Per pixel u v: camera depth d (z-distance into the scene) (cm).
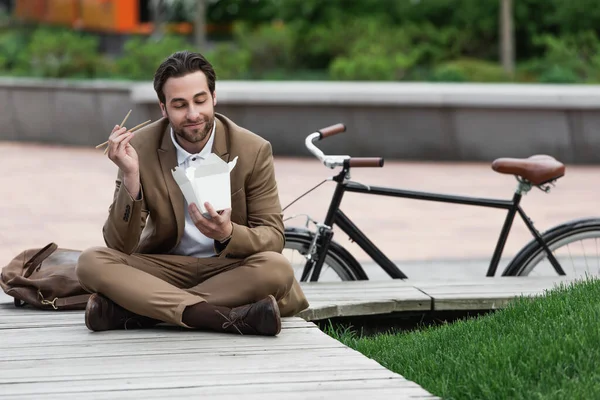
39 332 616
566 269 818
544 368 509
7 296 781
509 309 646
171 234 632
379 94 1947
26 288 693
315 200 1462
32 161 1970
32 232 1217
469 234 1219
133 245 620
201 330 614
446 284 786
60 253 726
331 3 4103
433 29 3928
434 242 1168
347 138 1978
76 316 667
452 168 1841
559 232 808
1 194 1541
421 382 528
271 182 638
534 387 488
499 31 3997
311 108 1986
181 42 3319
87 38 3384
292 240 785
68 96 2259
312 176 1716
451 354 570
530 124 1911
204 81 602
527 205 1412
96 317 609
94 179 1709
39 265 716
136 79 2956
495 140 1927
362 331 747
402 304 729
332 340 586
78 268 615
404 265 1030
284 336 596
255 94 1988
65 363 536
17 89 2350
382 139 1964
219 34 4447
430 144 1952
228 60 3344
